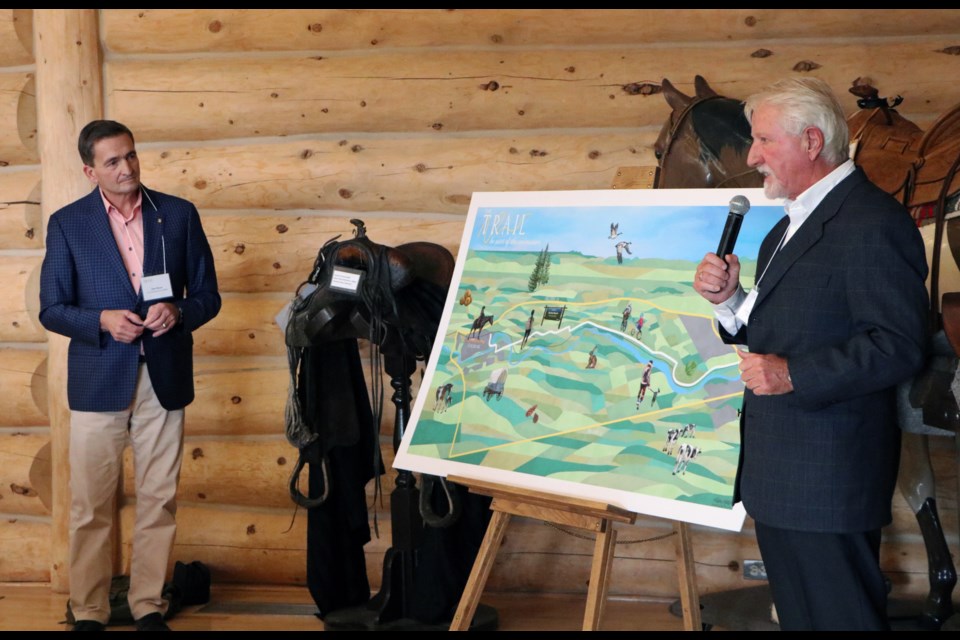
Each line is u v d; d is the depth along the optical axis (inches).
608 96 159.9
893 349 83.1
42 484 173.8
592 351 114.9
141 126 171.2
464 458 117.7
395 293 135.2
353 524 150.4
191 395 146.1
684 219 114.3
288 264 168.4
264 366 171.3
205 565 168.2
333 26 166.7
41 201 172.9
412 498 140.6
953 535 153.1
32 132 172.7
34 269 172.6
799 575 90.4
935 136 123.2
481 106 162.6
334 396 146.3
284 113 167.5
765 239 100.9
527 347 120.0
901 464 137.8
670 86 143.5
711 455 102.2
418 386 165.8
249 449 169.9
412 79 164.4
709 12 158.6
